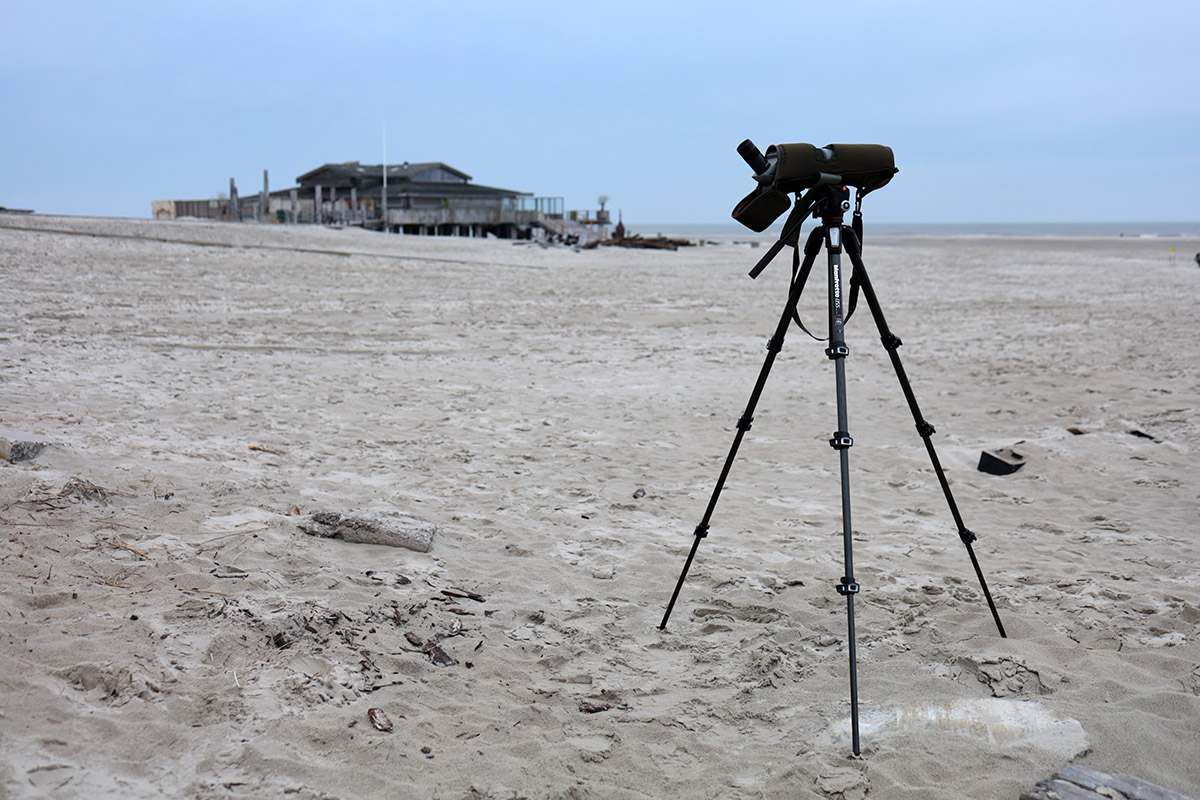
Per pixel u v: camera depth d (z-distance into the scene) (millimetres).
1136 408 9891
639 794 2904
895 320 18312
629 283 25094
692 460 7652
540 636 4125
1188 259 43469
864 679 3748
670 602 4230
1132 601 4609
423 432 8094
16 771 2598
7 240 20188
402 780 2875
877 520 6180
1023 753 3057
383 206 48656
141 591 3973
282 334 13297
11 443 5422
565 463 7344
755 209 3707
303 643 3695
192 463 6203
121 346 11141
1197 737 3186
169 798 2625
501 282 23422
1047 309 20531
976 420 9453
